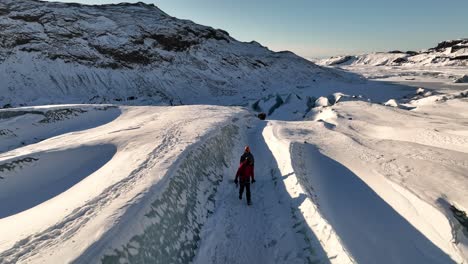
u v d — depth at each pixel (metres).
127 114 25.89
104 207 6.84
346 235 7.30
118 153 12.50
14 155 12.28
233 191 11.34
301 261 7.08
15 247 5.52
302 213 8.55
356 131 23.75
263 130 21.59
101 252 5.35
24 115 21.61
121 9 95.31
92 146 13.56
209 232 8.41
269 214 9.56
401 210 8.80
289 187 10.41
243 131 20.94
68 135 17.69
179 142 12.76
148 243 6.33
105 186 8.12
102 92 60.88
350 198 9.98
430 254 7.09
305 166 12.55
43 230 6.05
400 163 12.55
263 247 8.06
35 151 12.63
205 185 10.51
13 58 58.47
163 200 7.70
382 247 7.26
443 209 8.18
